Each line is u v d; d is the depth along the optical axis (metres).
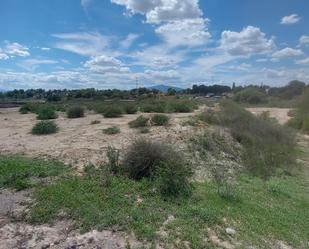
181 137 15.03
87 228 5.84
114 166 9.08
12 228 5.81
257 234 6.57
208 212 6.97
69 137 15.18
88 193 7.32
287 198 10.11
